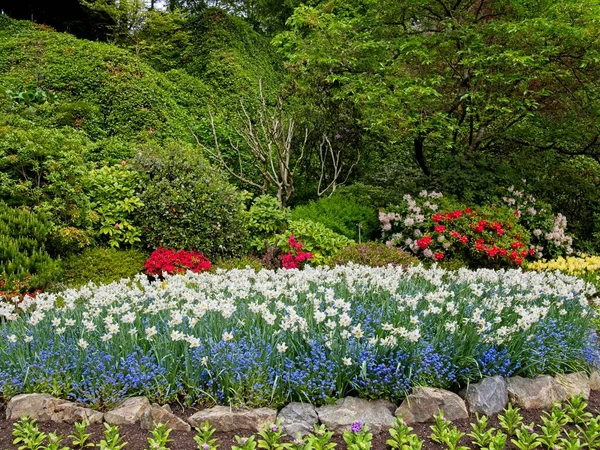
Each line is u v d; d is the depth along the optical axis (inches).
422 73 414.6
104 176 308.8
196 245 301.3
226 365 126.5
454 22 358.6
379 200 409.4
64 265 258.5
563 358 156.1
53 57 519.2
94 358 130.4
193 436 116.0
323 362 130.6
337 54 386.0
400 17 400.2
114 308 150.8
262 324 147.6
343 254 281.4
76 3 773.3
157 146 342.6
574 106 386.9
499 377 138.4
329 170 466.6
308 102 448.1
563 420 127.8
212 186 316.2
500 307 155.4
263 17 852.0
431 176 408.5
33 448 109.7
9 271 219.1
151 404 125.0
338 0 459.2
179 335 127.6
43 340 140.6
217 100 610.2
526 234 348.2
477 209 356.8
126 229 299.4
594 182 464.4
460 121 419.2
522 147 434.0
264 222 344.2
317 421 121.2
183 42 722.2
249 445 108.7
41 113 434.0
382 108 361.7
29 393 127.3
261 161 413.1
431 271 200.1
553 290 180.7
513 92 374.3
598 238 447.5
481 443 116.6
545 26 326.0
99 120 460.8
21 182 269.1
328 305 160.9
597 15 323.3
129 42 724.0
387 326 133.2
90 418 120.9
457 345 142.0
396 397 131.0
